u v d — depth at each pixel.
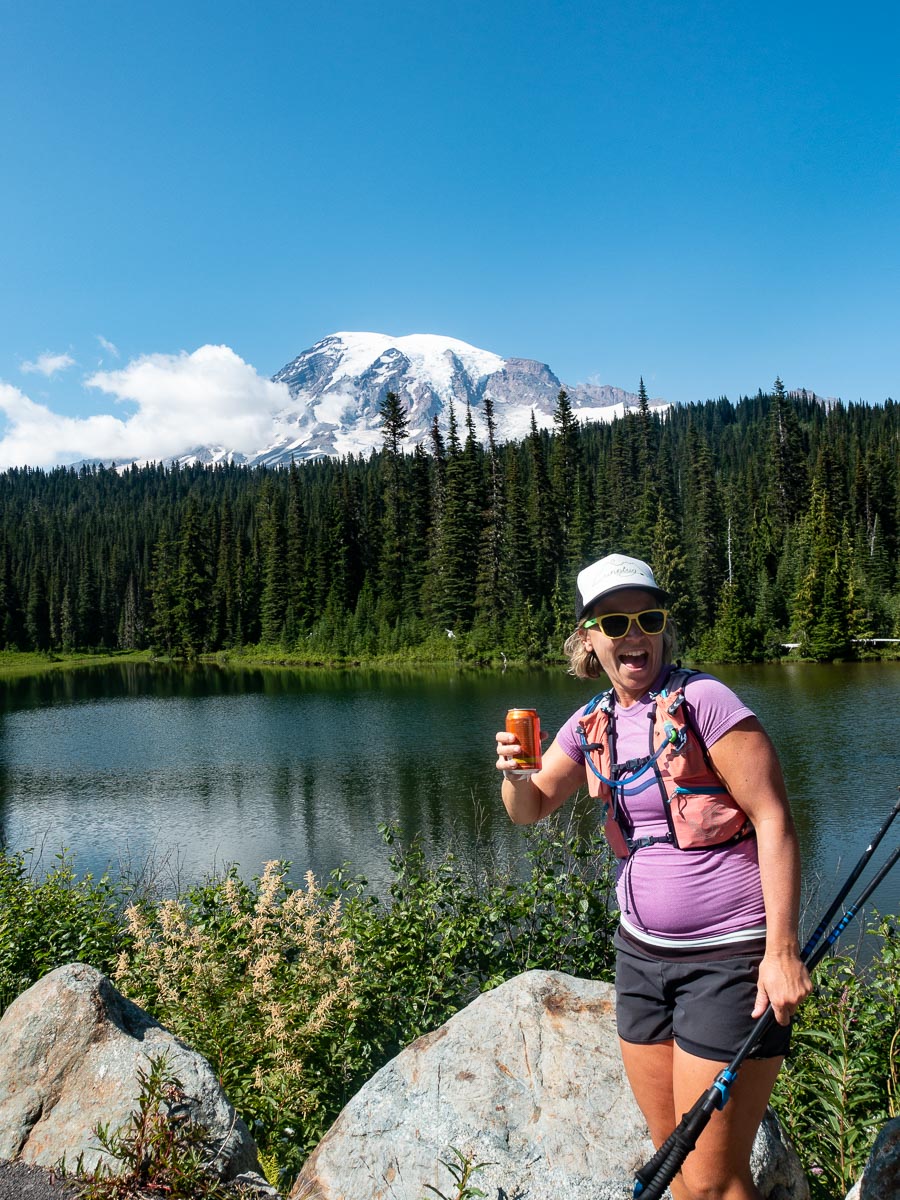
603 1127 2.85
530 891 5.79
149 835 19.14
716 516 76.75
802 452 88.50
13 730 38.38
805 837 16.19
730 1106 1.99
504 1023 3.24
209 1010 4.70
